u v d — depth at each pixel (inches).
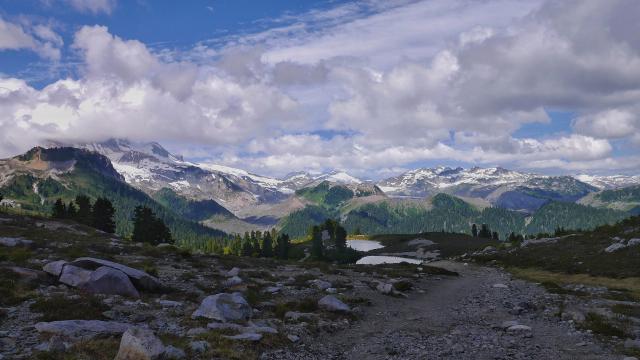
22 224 2407.7
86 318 764.0
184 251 1895.9
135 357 548.1
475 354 767.1
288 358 692.1
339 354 762.2
